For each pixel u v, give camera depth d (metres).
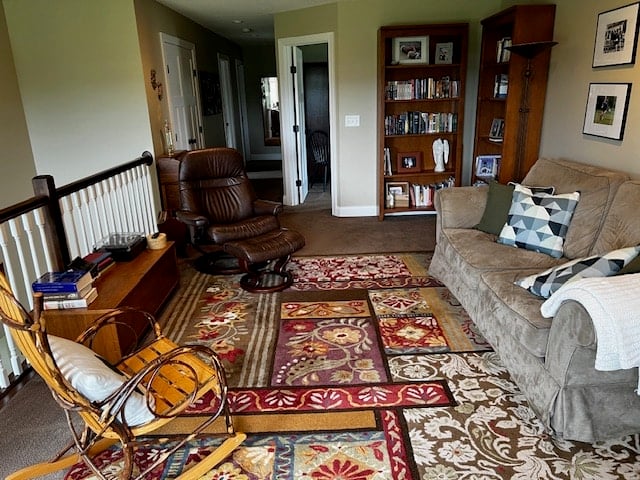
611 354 1.68
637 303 1.69
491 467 1.80
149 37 4.55
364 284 3.56
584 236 2.65
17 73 4.41
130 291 2.58
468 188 3.40
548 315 1.91
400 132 5.16
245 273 3.81
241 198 4.12
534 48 3.54
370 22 5.04
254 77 9.96
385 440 1.96
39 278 2.41
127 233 3.31
